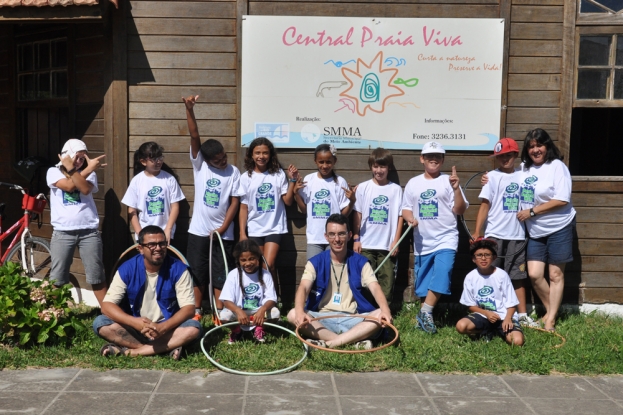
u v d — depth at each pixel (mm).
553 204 5645
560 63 6219
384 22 6133
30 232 7215
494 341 5285
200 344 4906
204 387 4297
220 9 6145
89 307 6316
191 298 4832
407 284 6332
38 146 7355
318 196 5918
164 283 4828
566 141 6230
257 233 5977
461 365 4746
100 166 5711
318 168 6023
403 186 6262
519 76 6223
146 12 6121
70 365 4637
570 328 5809
